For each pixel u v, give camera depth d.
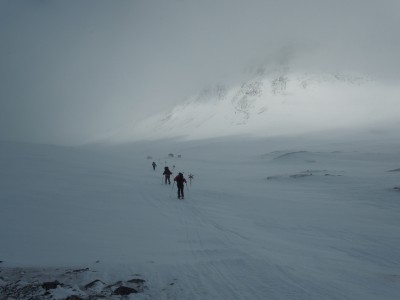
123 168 49.38
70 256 8.89
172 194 24.84
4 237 11.14
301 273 7.20
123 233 12.20
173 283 6.69
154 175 41.47
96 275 7.15
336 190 26.89
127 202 20.70
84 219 14.94
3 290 6.19
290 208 19.06
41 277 7.01
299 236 12.30
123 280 6.86
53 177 33.12
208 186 31.19
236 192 26.55
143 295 6.09
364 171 44.50
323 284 6.56
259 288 6.34
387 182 29.16
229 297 5.96
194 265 7.83
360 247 10.73
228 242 10.60
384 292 6.29
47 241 10.70
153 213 16.95
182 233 12.25
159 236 11.70
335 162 67.38
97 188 27.14
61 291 5.97
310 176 36.00
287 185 32.44
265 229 13.45
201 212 17.31
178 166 64.50
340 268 7.96
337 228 13.70
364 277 7.23
